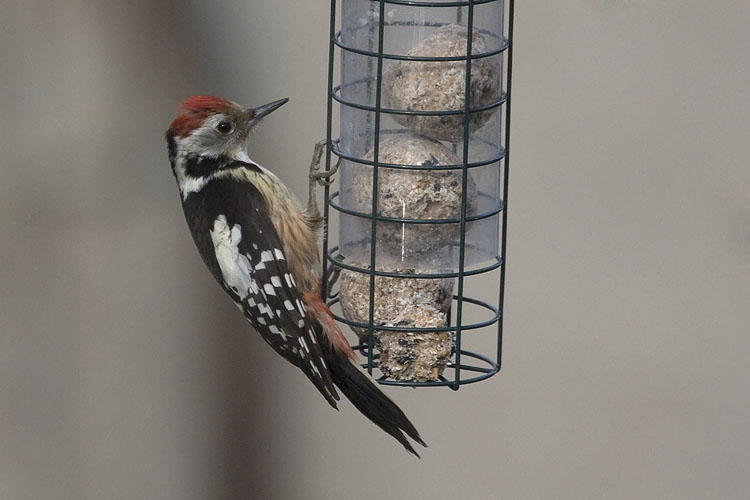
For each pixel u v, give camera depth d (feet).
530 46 47.19
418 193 35.17
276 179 38.34
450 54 34.58
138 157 45.93
